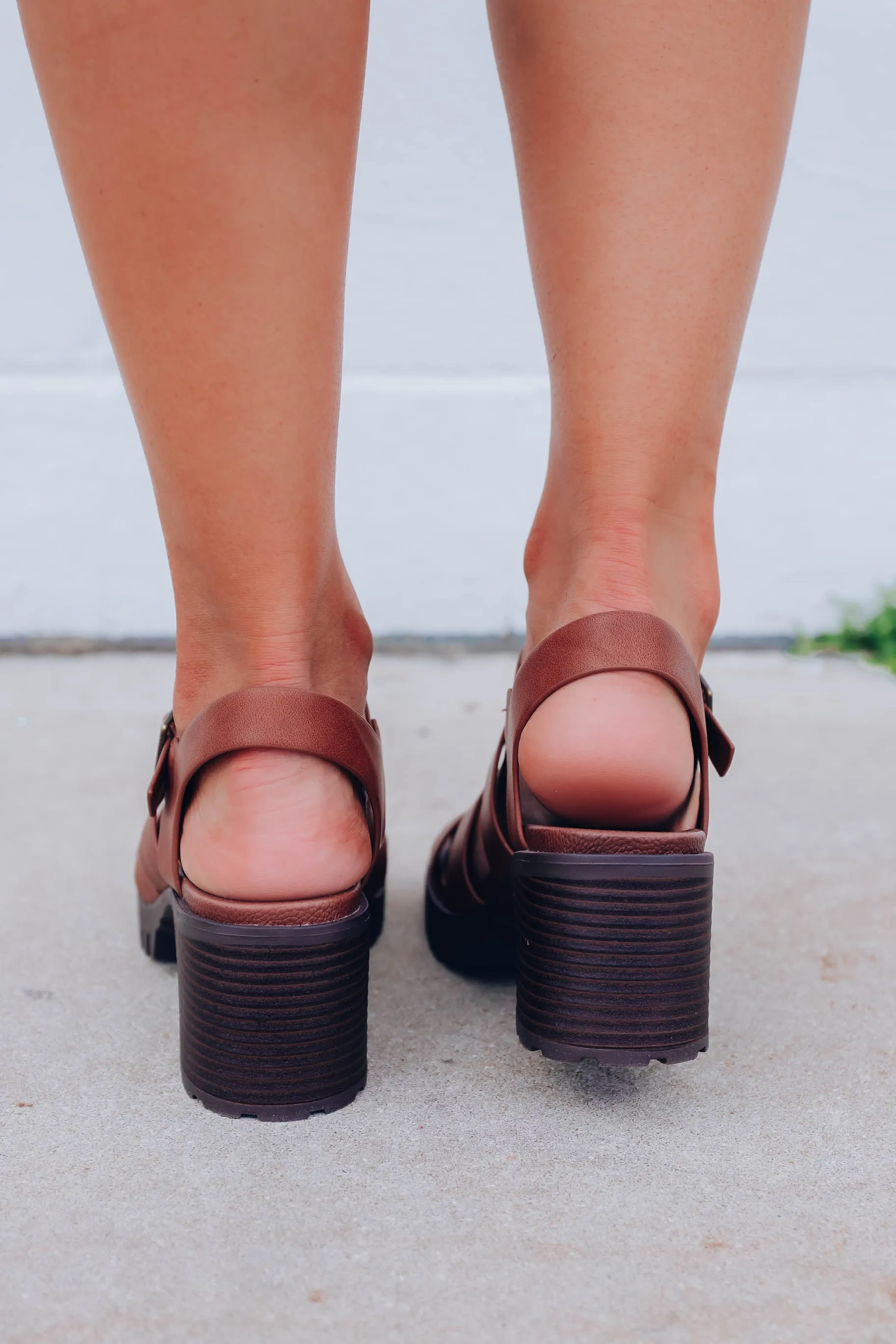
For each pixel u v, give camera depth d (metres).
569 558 0.71
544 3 0.66
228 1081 0.67
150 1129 0.66
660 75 0.66
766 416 1.77
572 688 0.67
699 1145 0.66
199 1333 0.58
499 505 1.77
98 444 1.70
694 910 0.66
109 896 0.88
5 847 0.95
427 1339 0.57
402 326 1.73
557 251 0.68
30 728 1.29
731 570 1.80
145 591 1.74
